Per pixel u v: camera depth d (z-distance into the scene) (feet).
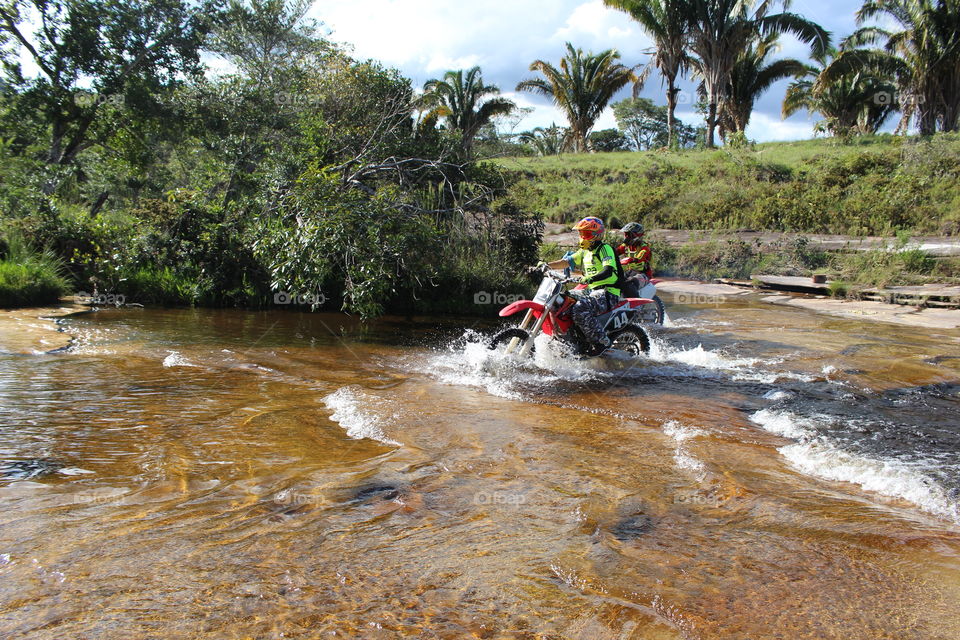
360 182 34.81
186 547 8.69
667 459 13.05
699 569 8.54
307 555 8.59
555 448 13.57
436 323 31.01
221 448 12.84
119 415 14.82
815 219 68.03
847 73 98.58
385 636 6.79
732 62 109.09
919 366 22.74
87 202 55.11
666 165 100.48
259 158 41.14
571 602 7.61
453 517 10.00
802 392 19.24
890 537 9.64
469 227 38.65
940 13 89.86
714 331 30.60
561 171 107.55
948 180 71.15
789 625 7.28
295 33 55.36
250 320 29.58
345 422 14.93
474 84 100.17
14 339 22.81
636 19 106.01
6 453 12.12
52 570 7.95
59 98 53.42
